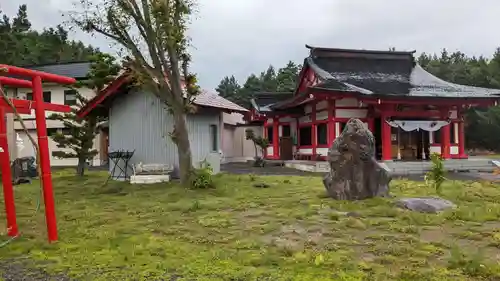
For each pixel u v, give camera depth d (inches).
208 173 498.9
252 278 169.3
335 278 167.6
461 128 880.9
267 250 210.5
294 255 200.8
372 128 841.5
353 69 1010.7
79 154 701.9
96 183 584.1
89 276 176.4
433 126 839.7
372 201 356.2
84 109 629.3
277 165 959.0
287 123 1058.7
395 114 822.5
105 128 890.7
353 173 382.9
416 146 898.7
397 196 397.7
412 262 186.7
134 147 636.7
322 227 267.1
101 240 240.1
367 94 763.4
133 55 492.7
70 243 237.1
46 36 1831.9
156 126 625.9
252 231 259.0
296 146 1014.4
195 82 507.5
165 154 621.3
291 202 371.6
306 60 1002.1
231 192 447.2
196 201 371.6
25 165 701.3
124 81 584.1
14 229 267.0
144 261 195.6
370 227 265.0
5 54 1270.9
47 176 249.1
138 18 477.1
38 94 255.3
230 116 1203.2
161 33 469.4
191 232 260.2
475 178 635.5
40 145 249.3
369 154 384.2
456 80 1780.3
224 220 293.9
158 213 331.9
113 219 310.7
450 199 376.5
